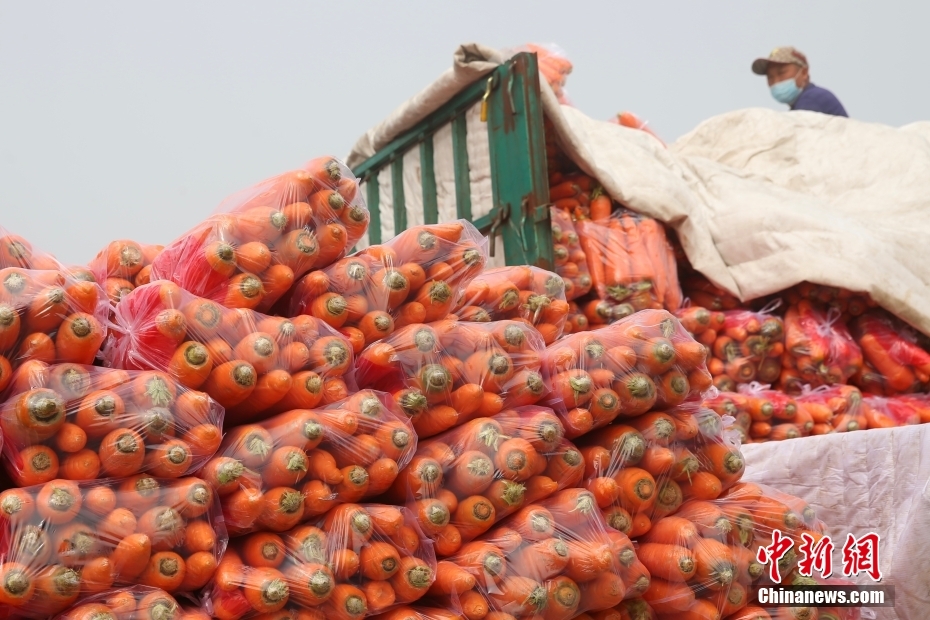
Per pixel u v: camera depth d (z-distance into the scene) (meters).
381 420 1.98
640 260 4.07
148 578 1.67
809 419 3.89
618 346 2.29
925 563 2.49
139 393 1.73
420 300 2.23
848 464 2.76
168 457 1.71
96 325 1.75
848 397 3.97
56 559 1.57
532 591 1.98
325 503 1.88
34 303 1.69
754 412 3.85
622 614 2.19
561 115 4.05
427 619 1.93
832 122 5.15
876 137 5.00
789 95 6.05
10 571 1.53
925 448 2.61
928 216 4.62
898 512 2.64
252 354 1.91
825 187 4.93
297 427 1.87
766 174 5.07
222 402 1.92
